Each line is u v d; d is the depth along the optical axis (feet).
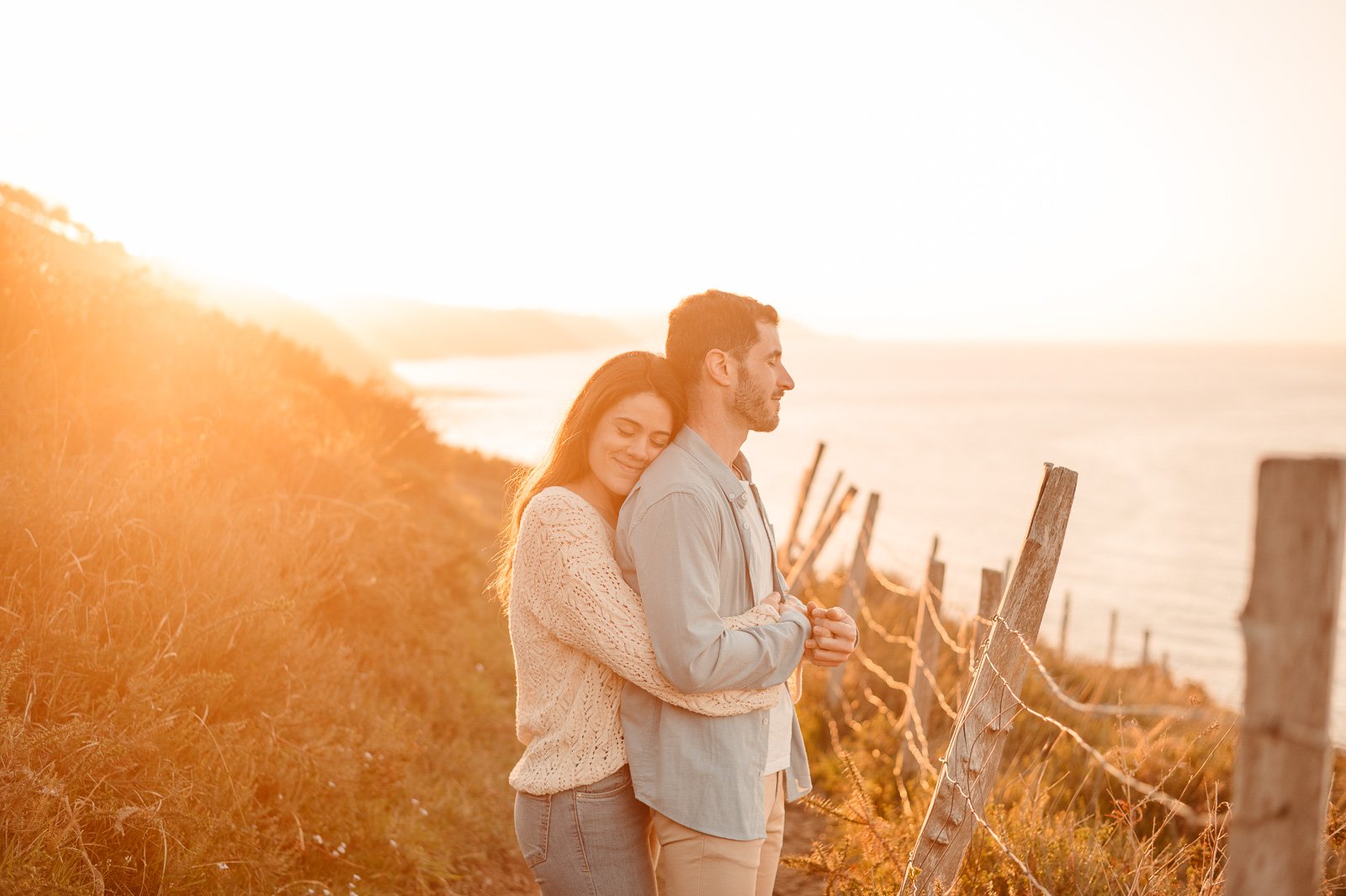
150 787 9.00
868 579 33.06
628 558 7.22
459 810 13.42
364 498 19.89
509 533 8.95
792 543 31.42
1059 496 8.32
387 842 11.45
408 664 15.94
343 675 13.52
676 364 7.70
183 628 10.96
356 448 22.34
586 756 7.29
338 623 15.65
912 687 16.74
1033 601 8.38
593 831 7.27
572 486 7.98
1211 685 73.92
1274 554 3.92
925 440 289.74
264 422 19.77
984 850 10.59
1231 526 166.40
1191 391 613.11
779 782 7.98
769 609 7.47
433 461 35.12
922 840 8.71
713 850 7.02
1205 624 98.84
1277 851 3.89
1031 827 10.77
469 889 11.91
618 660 6.97
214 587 12.05
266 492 16.75
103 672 9.75
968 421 365.81
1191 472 236.22
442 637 18.04
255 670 11.30
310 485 18.74
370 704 13.61
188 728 9.74
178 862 8.56
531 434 225.97
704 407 7.61
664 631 6.73
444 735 15.38
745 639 6.94
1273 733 3.91
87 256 24.58
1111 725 19.38
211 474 16.42
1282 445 297.12
